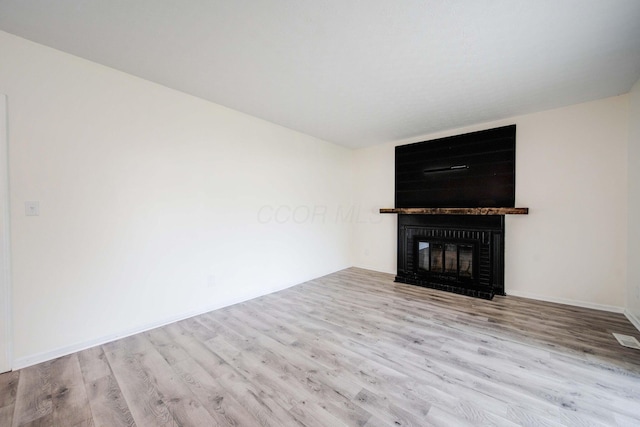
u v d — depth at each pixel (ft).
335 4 5.29
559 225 10.82
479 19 5.69
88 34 6.34
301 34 6.26
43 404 5.32
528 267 11.55
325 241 15.84
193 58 7.32
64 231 7.14
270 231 12.57
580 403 5.30
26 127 6.58
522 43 6.53
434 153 13.88
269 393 5.65
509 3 5.24
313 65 7.63
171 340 7.93
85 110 7.43
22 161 6.53
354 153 17.87
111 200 7.91
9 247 6.39
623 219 9.62
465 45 6.63
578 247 10.48
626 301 9.55
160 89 8.87
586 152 10.24
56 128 6.99
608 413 5.04
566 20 5.68
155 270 8.81
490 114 11.41
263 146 12.22
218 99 10.00
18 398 5.48
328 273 16.08
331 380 6.08
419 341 7.84
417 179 14.52
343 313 9.97
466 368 6.50
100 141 7.68
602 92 9.37
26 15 5.67
